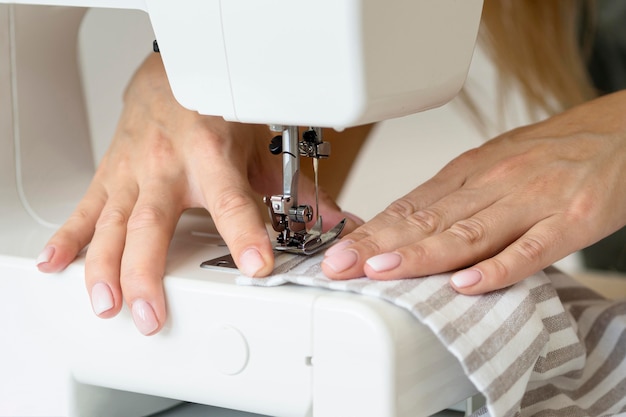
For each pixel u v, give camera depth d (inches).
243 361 24.7
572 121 32.2
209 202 28.8
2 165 35.6
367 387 22.9
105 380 27.6
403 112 24.8
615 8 60.8
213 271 26.5
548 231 27.0
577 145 30.2
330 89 22.9
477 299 24.9
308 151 27.0
